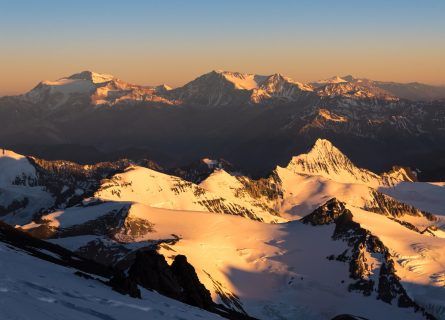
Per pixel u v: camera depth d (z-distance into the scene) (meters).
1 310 52.56
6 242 125.38
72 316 56.50
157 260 139.12
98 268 146.88
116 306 68.38
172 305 89.25
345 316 195.38
